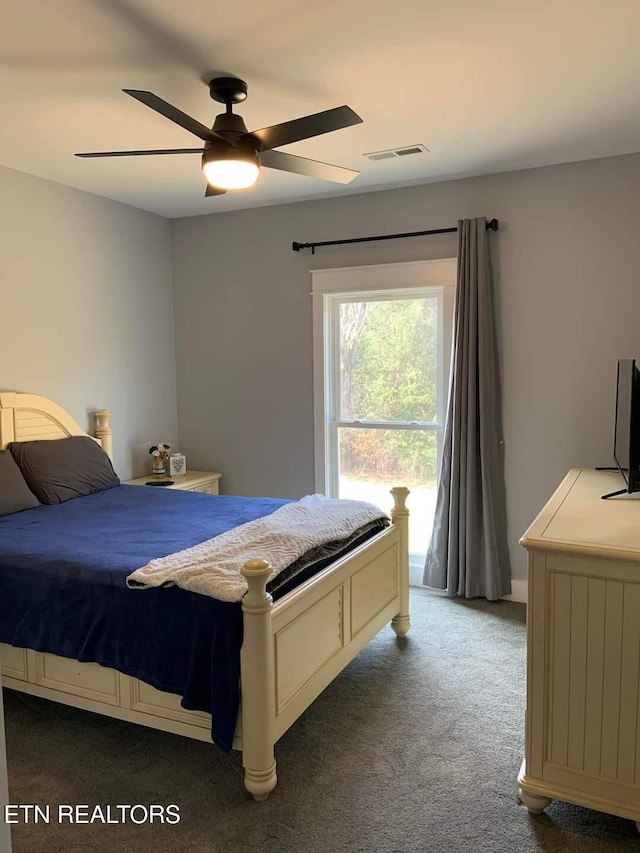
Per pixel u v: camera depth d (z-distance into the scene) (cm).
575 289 372
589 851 192
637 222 355
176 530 291
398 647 333
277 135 232
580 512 242
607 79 260
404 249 416
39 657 250
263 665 205
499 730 256
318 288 445
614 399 369
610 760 197
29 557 253
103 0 199
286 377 463
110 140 323
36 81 255
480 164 369
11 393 367
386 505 449
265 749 210
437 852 192
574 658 199
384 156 353
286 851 193
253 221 464
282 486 472
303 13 208
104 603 231
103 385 438
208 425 496
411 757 239
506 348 391
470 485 388
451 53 237
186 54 234
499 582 393
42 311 392
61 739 252
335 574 260
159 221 485
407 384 436
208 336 489
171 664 218
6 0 198
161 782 225
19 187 375
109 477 393
